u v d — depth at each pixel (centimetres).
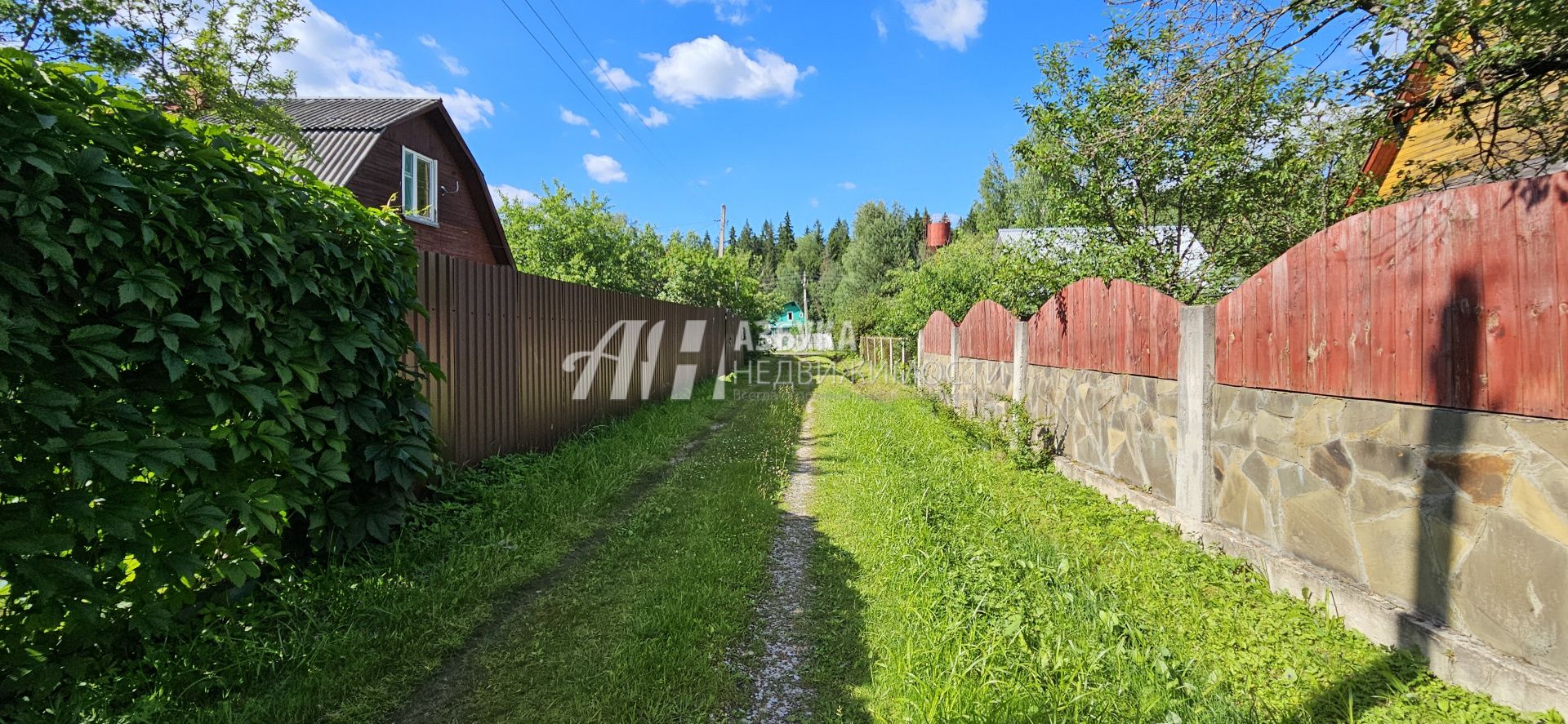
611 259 1748
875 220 3700
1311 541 278
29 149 155
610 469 500
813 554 349
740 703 214
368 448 291
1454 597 216
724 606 279
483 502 389
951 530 361
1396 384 237
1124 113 503
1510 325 197
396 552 295
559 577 313
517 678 224
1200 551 328
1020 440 571
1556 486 185
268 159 238
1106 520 391
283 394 232
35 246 154
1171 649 232
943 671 215
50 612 173
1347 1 304
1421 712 196
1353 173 523
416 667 227
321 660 221
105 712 182
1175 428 380
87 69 178
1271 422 304
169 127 198
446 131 1248
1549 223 186
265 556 234
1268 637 240
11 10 468
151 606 197
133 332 189
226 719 188
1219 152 520
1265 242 559
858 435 684
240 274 220
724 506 423
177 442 188
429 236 1232
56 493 167
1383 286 243
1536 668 189
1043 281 697
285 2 664
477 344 461
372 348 280
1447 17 269
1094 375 491
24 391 156
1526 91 297
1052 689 201
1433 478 223
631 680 221
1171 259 585
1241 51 345
